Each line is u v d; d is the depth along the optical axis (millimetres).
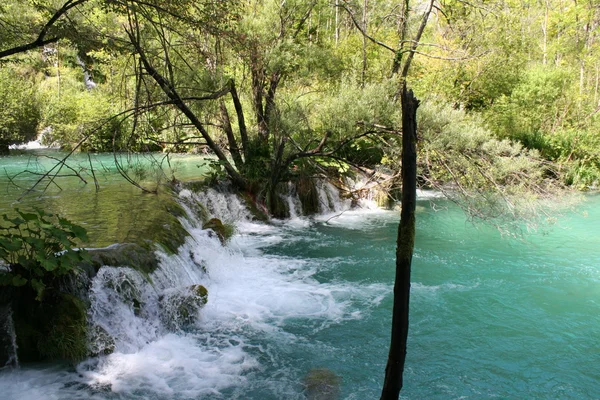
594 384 5750
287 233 12289
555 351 6504
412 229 3160
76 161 19203
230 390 5434
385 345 6547
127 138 11359
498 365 6145
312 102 12664
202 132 11672
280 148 12266
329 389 5484
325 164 14516
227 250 9852
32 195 11133
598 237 12055
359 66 14969
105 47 8641
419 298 8195
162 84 9672
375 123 11539
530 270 9648
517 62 20484
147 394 5246
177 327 6695
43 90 27578
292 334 6816
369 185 15336
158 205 9992
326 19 15977
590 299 8234
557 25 31328
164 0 8180
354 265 9844
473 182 10961
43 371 5371
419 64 18641
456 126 11047
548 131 21219
